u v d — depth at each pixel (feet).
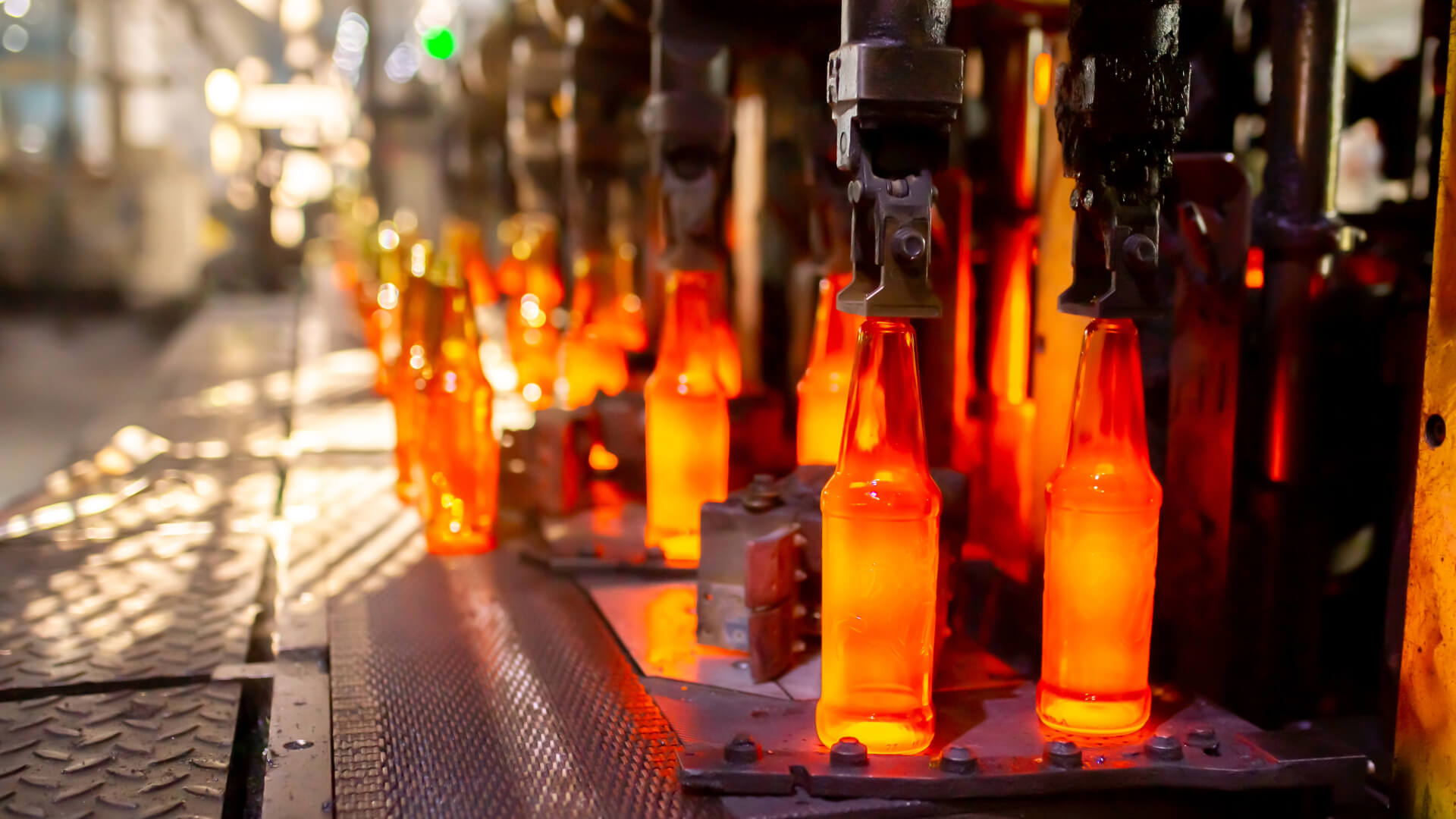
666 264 7.52
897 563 4.71
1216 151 6.29
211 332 25.09
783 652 5.91
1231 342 5.81
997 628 6.61
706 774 4.68
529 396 12.43
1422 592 4.42
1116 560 4.83
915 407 4.76
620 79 10.80
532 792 4.80
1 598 7.74
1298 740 4.81
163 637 6.95
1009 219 7.15
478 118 19.92
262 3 46.29
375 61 29.12
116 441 13.73
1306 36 6.00
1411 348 5.81
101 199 43.29
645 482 9.68
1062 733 4.97
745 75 9.72
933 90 4.43
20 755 5.38
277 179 40.78
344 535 9.36
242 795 5.33
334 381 18.37
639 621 6.91
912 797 4.52
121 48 43.98
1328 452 6.40
